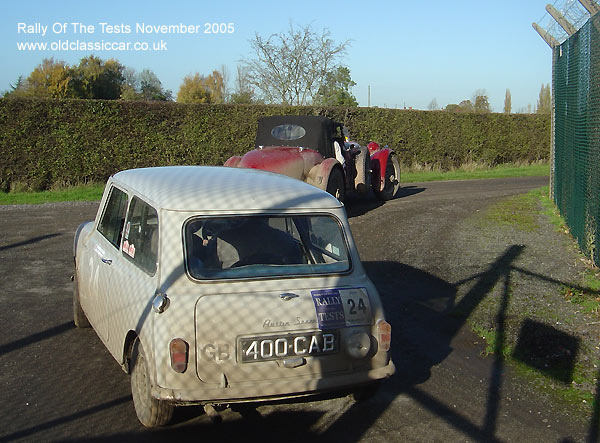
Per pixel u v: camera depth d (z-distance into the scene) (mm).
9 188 16391
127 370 4289
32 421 4090
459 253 9312
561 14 10000
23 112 16188
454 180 21406
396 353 5551
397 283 7832
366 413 4344
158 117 18047
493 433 4062
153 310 3668
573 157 9797
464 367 5230
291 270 4004
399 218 12547
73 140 16859
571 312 6383
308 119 12578
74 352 5418
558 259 8602
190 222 3939
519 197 15359
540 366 5223
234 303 3707
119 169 17609
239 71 33031
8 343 5617
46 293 7289
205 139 18766
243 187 4363
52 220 12133
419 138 23859
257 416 4266
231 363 3652
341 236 4289
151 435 3928
